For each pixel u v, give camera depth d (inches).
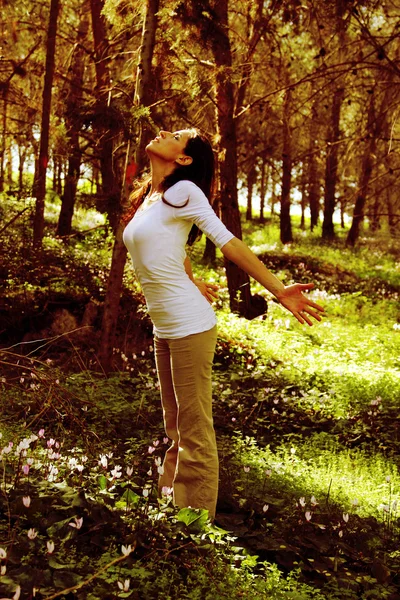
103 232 481.4
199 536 131.0
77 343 344.5
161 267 138.3
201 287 152.1
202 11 366.9
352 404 305.6
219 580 123.4
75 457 175.2
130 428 222.1
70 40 645.3
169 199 138.3
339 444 258.4
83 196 321.4
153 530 129.4
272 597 123.6
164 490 137.2
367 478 219.9
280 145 1048.2
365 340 457.4
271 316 475.2
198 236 150.1
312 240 1134.4
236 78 416.2
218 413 271.3
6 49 623.8
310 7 478.9
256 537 154.6
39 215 430.0
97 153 509.7
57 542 121.6
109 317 314.5
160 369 150.9
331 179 1163.3
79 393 233.5
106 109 299.1
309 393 309.6
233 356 369.4
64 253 450.6
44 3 637.9
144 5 328.2
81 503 131.6
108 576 116.0
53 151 463.2
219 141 475.2
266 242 1058.1
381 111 569.3
